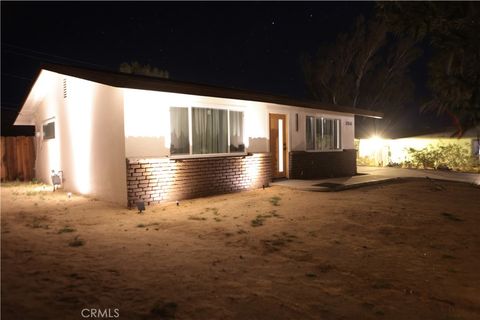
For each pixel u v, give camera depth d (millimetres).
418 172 20375
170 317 3881
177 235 7004
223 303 4234
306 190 12102
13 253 5801
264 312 4047
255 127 12766
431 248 6406
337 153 16484
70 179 12367
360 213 8727
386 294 4570
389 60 28062
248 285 4762
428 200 10727
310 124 15344
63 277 4855
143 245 6352
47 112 14461
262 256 5902
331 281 4945
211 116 11328
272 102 12461
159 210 9156
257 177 12602
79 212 8938
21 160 16688
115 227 7555
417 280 5020
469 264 5660
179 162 10305
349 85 27828
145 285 4676
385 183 14312
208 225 7730
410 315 4039
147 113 9734
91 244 6359
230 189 11703
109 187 10086
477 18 6352
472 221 8234
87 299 4230
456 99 6641
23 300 4129
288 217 8406
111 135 9883
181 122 10555
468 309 4211
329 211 8945
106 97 10062
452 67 6605
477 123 6738
